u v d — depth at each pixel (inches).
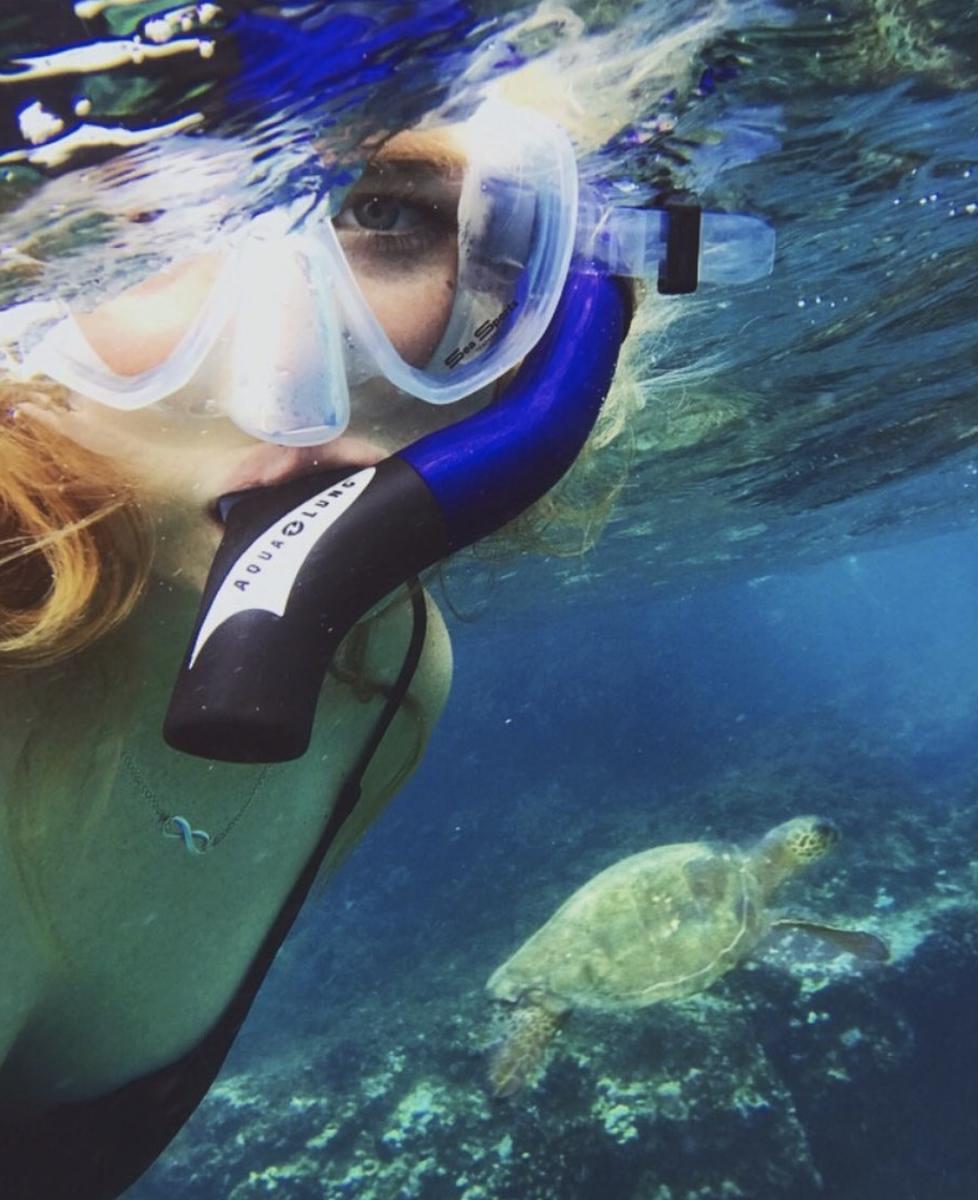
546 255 13.9
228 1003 17.2
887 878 177.6
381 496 11.1
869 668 678.5
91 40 19.8
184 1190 132.6
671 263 16.5
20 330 11.7
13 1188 15.4
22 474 11.6
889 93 41.1
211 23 20.1
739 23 31.5
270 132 21.3
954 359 104.8
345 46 21.1
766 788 274.7
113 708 13.2
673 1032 123.2
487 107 14.5
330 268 12.8
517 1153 112.2
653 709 490.6
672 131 36.6
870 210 57.0
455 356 14.4
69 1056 15.3
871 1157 116.4
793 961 58.2
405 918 263.6
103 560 12.2
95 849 13.6
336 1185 120.0
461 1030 149.4
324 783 17.4
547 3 23.8
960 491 246.1
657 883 62.3
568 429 12.8
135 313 12.1
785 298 69.6
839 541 306.5
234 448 12.3
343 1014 197.5
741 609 605.3
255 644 9.9
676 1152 108.7
